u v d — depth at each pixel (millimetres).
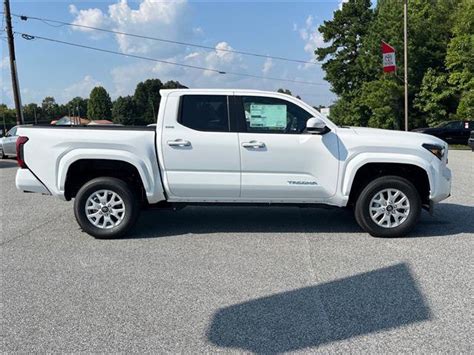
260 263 4652
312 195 5570
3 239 5656
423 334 3150
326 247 5191
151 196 5555
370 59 34312
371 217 5543
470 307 3564
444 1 35156
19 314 3529
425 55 31906
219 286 4051
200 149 5438
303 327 3271
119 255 4973
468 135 23469
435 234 5699
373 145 5441
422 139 5594
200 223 6410
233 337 3141
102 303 3717
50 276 4336
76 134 5480
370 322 3336
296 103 5523
